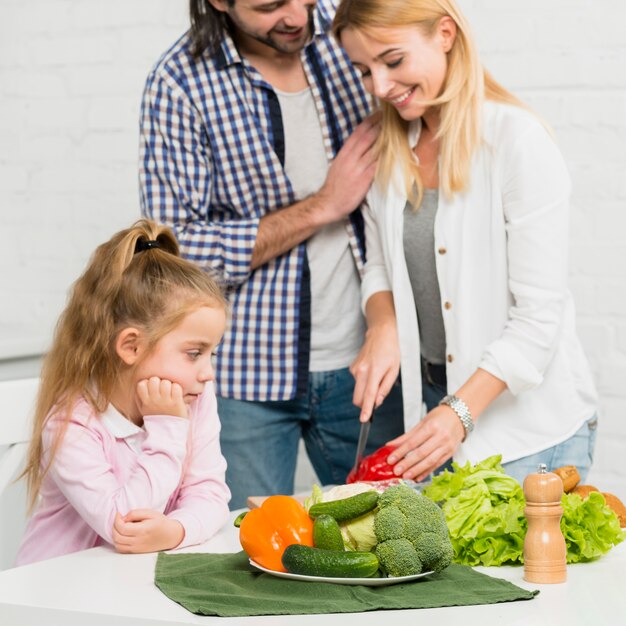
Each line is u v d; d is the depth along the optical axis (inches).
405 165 83.4
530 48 108.1
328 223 89.0
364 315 91.7
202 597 46.8
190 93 89.4
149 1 122.6
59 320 67.0
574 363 82.2
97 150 126.3
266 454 93.7
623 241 106.2
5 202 131.0
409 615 44.2
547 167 77.0
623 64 105.3
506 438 80.4
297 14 83.7
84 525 65.4
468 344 80.8
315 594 47.1
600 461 107.6
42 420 64.9
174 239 69.8
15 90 129.4
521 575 51.3
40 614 46.9
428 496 56.7
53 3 126.7
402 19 76.8
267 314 91.7
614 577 50.6
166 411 63.8
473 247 80.4
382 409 93.7
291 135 91.0
